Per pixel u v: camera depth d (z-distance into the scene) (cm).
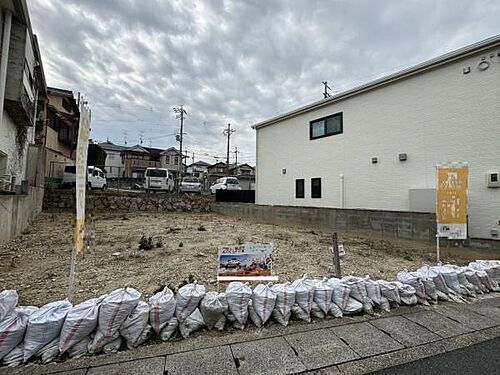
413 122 725
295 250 549
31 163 1028
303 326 248
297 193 1112
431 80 689
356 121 882
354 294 282
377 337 235
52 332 192
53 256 445
